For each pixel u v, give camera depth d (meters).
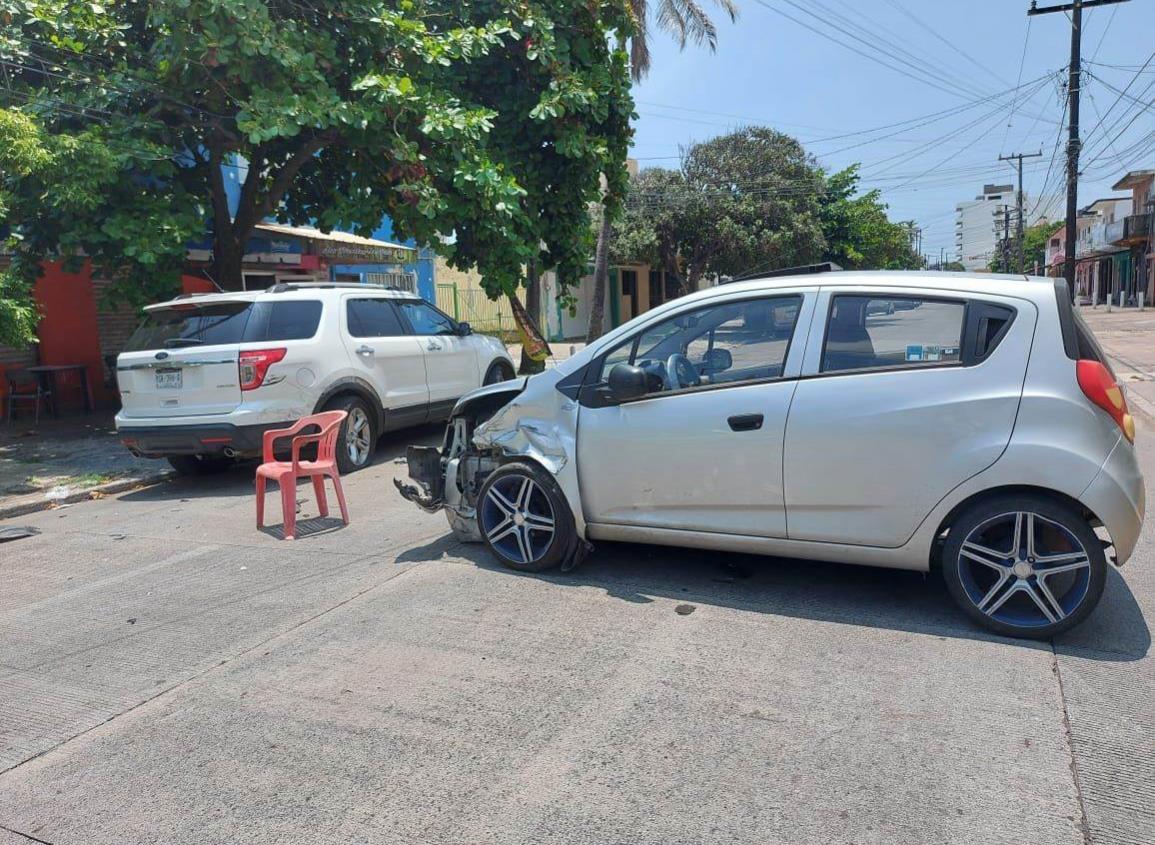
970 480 4.07
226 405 7.85
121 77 9.67
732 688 3.71
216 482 8.74
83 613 5.01
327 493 7.87
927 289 4.27
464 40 10.70
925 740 3.26
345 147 11.01
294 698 3.78
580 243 13.67
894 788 2.97
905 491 4.20
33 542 6.71
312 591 5.15
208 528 6.83
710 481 4.63
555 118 11.71
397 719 3.56
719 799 2.94
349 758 3.28
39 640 4.62
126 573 5.76
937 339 4.21
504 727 3.46
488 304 29.41
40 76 9.93
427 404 9.76
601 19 12.59
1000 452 4.01
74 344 13.70
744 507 4.58
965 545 4.15
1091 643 4.06
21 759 3.39
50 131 9.53
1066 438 3.93
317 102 9.46
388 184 10.75
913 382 4.20
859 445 4.26
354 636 4.41
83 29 9.80
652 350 4.91
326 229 11.42
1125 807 2.84
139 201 9.73
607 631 4.34
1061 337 4.03
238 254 11.98
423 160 10.30
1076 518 3.95
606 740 3.34
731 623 4.39
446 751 3.30
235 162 15.95
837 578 4.99
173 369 7.91
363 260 18.77
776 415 4.43
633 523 4.92
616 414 4.88
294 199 13.54
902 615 4.43
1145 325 27.77
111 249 9.85
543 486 5.09
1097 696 3.55
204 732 3.53
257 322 8.07
